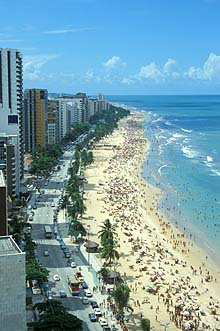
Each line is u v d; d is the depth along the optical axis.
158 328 153.88
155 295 177.75
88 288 175.62
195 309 169.00
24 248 198.00
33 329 135.00
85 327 148.12
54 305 142.50
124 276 193.12
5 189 162.12
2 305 103.75
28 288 165.75
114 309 159.38
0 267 102.50
